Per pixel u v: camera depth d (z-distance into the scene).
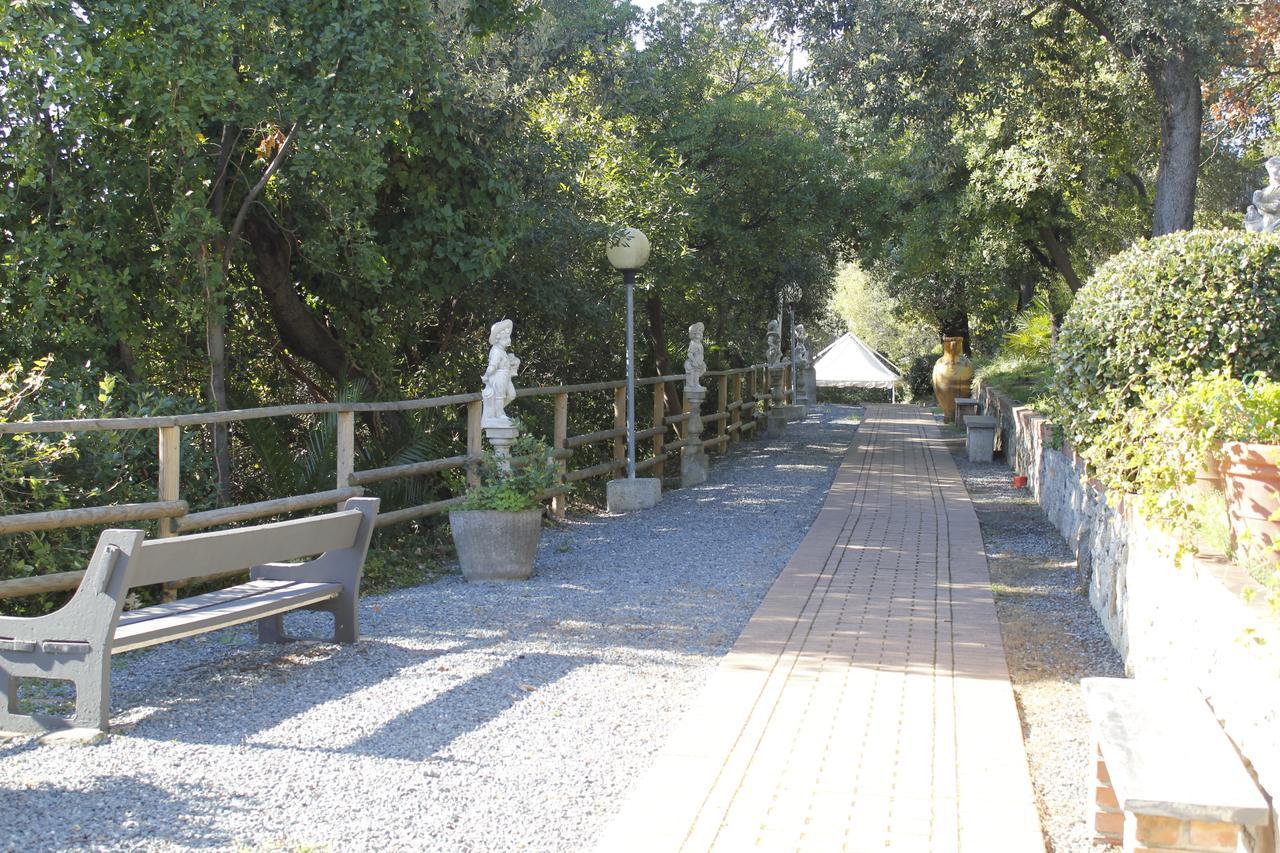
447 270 9.89
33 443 5.95
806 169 17.45
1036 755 4.25
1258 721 3.07
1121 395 7.11
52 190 7.72
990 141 20.72
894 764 4.00
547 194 10.84
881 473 15.02
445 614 6.59
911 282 33.38
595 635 6.05
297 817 3.53
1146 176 23.30
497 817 3.55
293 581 5.89
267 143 8.42
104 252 7.88
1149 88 16.36
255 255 9.61
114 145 7.93
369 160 8.43
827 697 4.83
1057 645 5.98
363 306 10.31
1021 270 28.55
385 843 3.34
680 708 4.74
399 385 11.37
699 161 16.64
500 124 9.90
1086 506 7.32
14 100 7.11
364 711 4.67
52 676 4.33
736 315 20.83
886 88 15.03
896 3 14.62
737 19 17.50
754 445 19.67
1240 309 6.95
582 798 3.72
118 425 5.88
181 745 4.21
